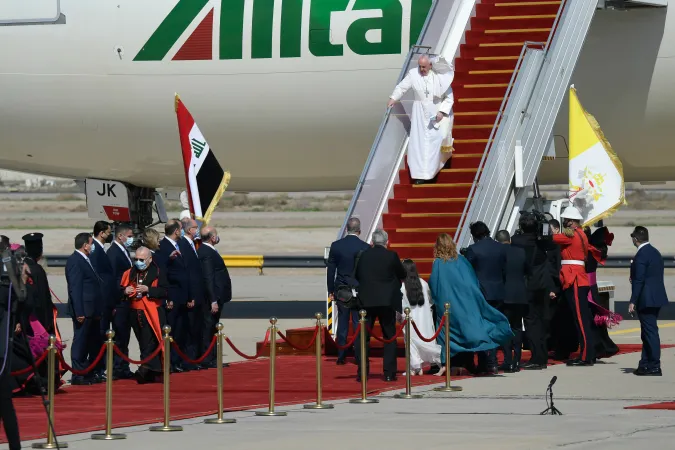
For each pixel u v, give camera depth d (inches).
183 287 2158.0
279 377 2073.1
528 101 2437.3
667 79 2829.7
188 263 2172.7
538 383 1892.2
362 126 2977.4
